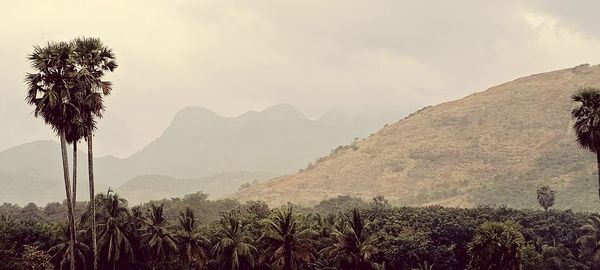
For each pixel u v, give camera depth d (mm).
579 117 60000
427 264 101250
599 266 107062
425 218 118750
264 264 90000
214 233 96438
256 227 105562
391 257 100812
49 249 79125
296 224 85938
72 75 57438
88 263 79688
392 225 113625
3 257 74375
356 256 85625
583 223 120188
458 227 111875
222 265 87500
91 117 60469
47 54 56625
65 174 57562
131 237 83062
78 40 60094
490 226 67000
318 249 95875
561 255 106500
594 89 59656
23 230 85750
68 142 60969
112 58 61469
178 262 89250
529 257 98438
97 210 80688
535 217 126000
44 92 56812
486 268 65188
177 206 168750
